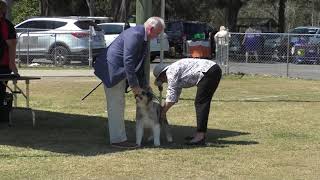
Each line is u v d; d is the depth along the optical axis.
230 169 7.20
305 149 8.45
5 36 10.34
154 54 26.86
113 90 8.45
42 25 24.16
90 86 16.86
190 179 6.71
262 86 18.12
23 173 6.84
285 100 14.47
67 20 23.91
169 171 7.05
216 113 12.04
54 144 8.65
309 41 25.45
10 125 10.33
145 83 8.66
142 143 8.76
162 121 8.76
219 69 8.55
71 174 6.84
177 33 31.98
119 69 8.23
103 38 23.98
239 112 12.23
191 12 50.50
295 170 7.20
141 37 8.11
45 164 7.31
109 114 8.51
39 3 45.56
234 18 42.31
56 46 23.61
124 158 7.71
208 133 9.71
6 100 10.52
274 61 25.72
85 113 11.88
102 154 7.96
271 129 10.16
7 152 8.00
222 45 21.88
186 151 8.21
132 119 11.12
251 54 25.44
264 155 8.02
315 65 25.42
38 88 16.27
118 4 39.75
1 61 10.36
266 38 25.52
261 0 49.84
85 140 8.99
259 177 6.84
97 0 48.06
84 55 23.50
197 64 8.46
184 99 14.19
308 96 15.45
